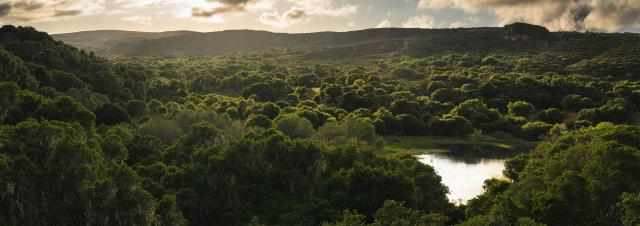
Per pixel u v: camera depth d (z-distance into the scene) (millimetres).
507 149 154000
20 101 98062
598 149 62812
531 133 169750
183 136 88875
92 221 56562
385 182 70500
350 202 69188
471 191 100000
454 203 82375
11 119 90438
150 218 56344
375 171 71875
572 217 51594
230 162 70188
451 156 141625
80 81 139000
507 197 56219
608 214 53406
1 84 97688
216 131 86125
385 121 176125
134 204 55625
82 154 61094
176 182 69750
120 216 56062
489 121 183625
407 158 94875
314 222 65188
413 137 172750
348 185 71125
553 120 185000
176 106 146500
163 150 88812
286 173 73250
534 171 72500
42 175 59281
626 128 81562
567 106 198000
